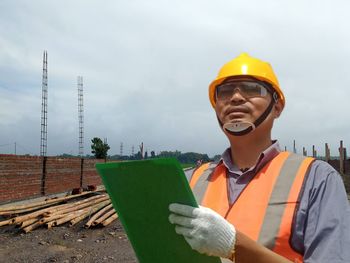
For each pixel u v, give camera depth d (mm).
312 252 1755
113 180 1740
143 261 1871
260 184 2049
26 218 9336
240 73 2201
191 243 1563
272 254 1626
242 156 2248
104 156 34656
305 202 1860
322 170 1937
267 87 2211
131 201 1734
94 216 9617
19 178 13914
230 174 2262
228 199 2131
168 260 1798
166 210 1645
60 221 9219
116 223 9516
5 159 13086
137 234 1816
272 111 2238
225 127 2197
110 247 7613
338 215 1758
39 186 15352
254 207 1971
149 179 1616
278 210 1896
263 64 2285
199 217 1553
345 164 25328
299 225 1833
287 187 1947
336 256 1667
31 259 6801
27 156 14492
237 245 1590
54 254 7125
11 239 8055
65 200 13148
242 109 2170
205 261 1682
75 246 7672
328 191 1840
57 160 17016
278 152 2197
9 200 13250
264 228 1876
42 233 8555
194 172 2521
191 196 1562
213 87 2422
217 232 1543
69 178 18391
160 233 1732
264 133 2209
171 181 1566
